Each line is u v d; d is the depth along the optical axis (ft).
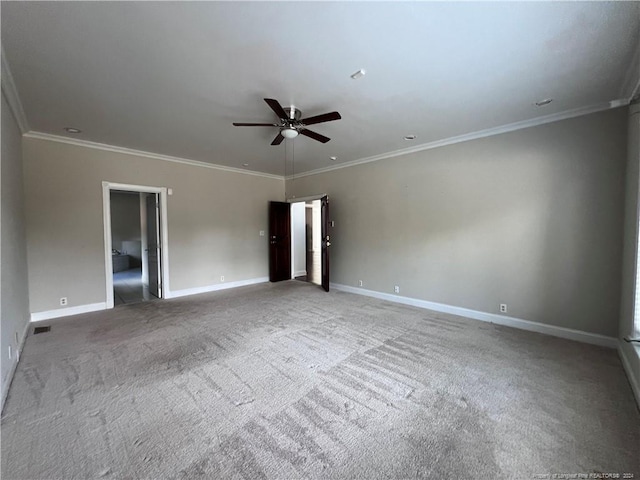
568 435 5.65
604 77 7.90
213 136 12.78
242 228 20.33
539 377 7.80
